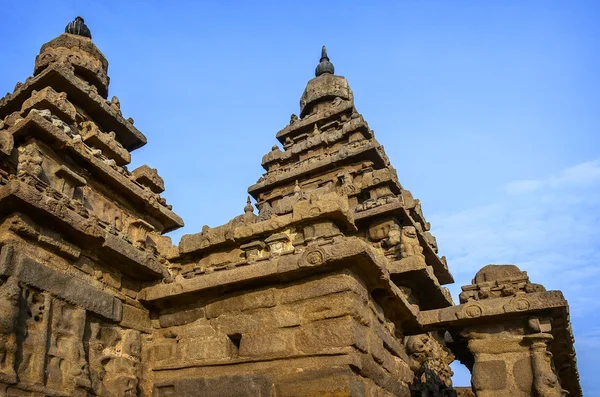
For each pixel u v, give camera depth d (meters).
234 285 10.34
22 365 8.27
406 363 12.65
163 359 10.78
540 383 10.20
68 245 9.87
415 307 12.29
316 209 11.45
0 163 10.17
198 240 12.77
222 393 9.52
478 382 10.88
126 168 14.12
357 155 20.92
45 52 15.08
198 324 10.74
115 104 15.48
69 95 14.20
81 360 9.25
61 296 9.34
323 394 8.49
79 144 11.33
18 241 8.92
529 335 10.73
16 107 14.45
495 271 12.05
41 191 9.52
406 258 14.45
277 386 9.02
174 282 11.11
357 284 9.49
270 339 9.55
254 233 12.12
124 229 12.27
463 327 11.70
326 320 9.16
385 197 17.03
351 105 24.34
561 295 10.60
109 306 10.41
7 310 8.09
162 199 13.65
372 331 9.86
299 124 25.34
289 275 9.78
